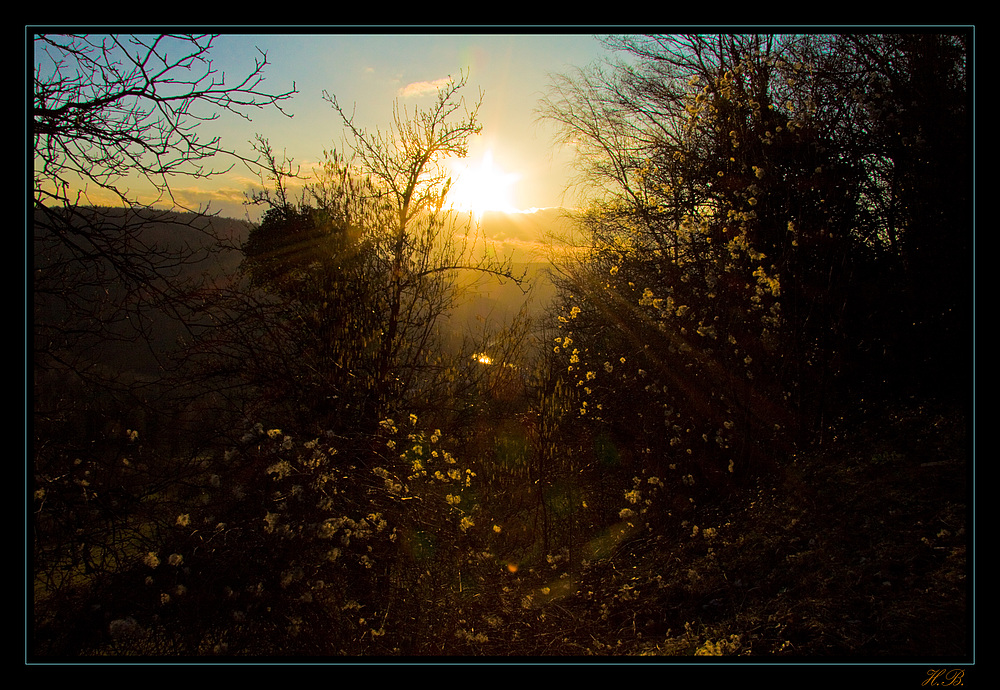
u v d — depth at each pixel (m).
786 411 7.77
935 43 7.75
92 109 4.91
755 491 7.26
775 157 8.23
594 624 5.57
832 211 7.95
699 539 6.84
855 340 7.93
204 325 5.96
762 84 9.06
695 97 10.02
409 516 6.04
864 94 8.02
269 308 6.81
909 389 7.71
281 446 5.84
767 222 8.20
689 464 8.12
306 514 5.54
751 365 7.92
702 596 5.58
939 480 5.77
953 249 7.35
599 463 9.08
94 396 5.83
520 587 6.27
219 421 6.46
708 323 8.37
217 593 5.12
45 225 5.06
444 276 7.61
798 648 4.17
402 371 7.64
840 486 6.42
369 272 7.48
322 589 5.26
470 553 6.29
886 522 5.45
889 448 6.79
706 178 9.22
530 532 7.66
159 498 5.89
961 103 7.46
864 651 3.96
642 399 8.91
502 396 9.29
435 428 7.64
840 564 5.11
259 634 5.01
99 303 5.73
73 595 5.30
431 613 5.61
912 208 7.78
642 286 9.65
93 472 5.67
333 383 6.91
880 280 7.91
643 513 7.80
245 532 5.39
